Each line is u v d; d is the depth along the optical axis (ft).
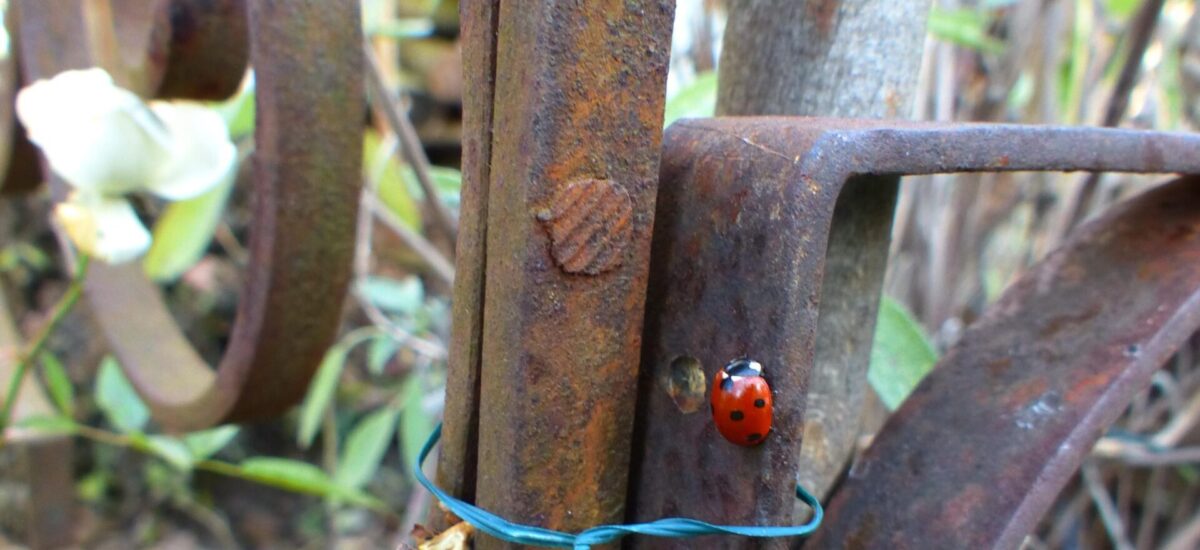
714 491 0.39
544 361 0.38
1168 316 0.44
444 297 1.49
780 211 0.37
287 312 0.54
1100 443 0.92
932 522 0.43
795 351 0.37
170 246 0.88
